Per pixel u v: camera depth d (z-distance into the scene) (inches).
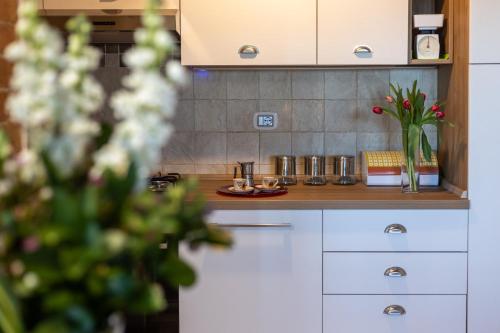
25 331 29.2
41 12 98.3
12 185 32.0
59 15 98.9
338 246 95.8
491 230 95.2
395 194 101.0
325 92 118.6
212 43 103.8
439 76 115.0
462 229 95.2
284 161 115.6
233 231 96.2
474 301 96.0
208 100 119.1
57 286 28.8
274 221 95.7
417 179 102.3
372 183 111.7
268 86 118.8
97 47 116.0
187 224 35.6
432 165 110.0
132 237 29.7
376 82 118.0
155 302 28.9
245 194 99.3
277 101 119.0
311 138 119.4
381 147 119.0
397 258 95.7
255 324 97.4
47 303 27.7
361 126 118.8
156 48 30.9
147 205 31.7
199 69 118.0
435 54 105.1
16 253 30.1
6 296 28.8
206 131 119.6
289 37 103.7
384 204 94.7
